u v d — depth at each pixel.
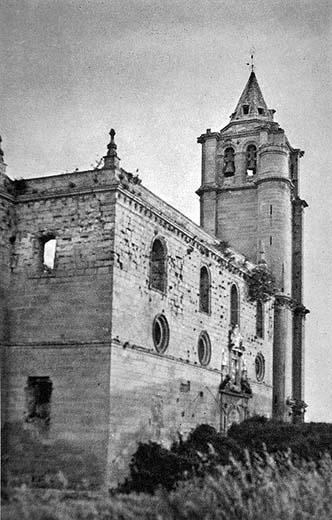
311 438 39.06
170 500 23.75
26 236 37.84
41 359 35.88
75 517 22.69
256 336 55.44
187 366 42.91
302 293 69.19
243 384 50.97
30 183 38.47
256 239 63.78
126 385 35.53
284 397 60.34
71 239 36.62
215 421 46.34
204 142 67.81
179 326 42.38
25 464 34.91
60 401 34.97
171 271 41.84
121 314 35.69
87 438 33.94
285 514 21.39
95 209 36.41
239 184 65.56
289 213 64.00
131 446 35.47
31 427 35.25
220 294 49.12
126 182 38.00
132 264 37.25
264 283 55.16
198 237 45.59
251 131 66.25
